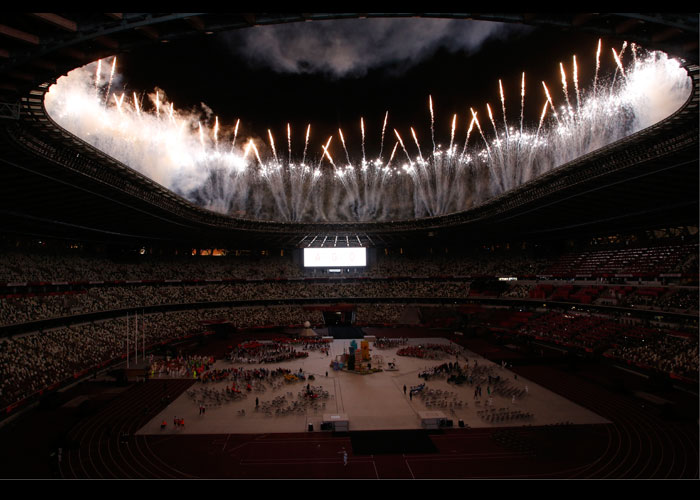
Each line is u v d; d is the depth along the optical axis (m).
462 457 32.09
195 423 39.47
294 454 32.94
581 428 37.12
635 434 35.66
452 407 43.00
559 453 32.41
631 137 42.78
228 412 42.34
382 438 35.88
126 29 19.58
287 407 43.34
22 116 31.78
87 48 22.53
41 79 23.92
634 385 48.75
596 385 49.72
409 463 31.25
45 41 19.53
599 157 47.75
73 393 48.47
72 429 38.19
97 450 33.72
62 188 48.12
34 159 39.19
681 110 35.66
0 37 18.72
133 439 35.88
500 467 30.39
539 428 37.38
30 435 36.72
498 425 38.25
